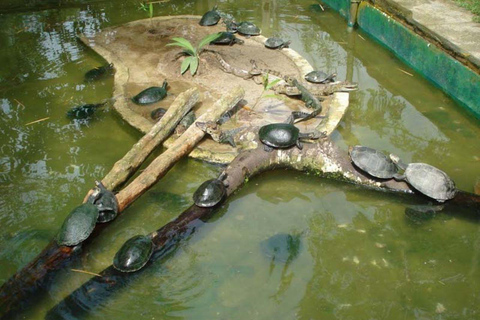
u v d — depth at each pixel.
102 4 11.09
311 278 3.96
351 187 5.24
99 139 5.92
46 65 7.97
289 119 5.90
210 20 9.45
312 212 4.83
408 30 7.91
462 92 6.73
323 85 6.95
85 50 8.59
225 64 7.41
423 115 6.70
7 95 6.95
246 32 8.95
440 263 4.15
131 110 6.33
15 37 9.12
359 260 4.17
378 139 6.07
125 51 8.27
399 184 5.09
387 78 7.82
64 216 4.59
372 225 4.64
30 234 4.35
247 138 5.60
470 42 7.66
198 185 5.21
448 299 3.78
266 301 3.73
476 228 4.58
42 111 6.54
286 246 4.31
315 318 3.58
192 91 6.06
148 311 3.61
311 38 9.41
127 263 3.91
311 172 5.41
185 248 4.26
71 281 3.88
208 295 3.78
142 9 10.80
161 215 4.72
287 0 11.58
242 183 5.14
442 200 4.81
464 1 9.38
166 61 7.78
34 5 10.88
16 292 3.71
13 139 5.86
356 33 9.63
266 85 6.44
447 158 5.70
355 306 3.69
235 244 4.33
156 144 5.46
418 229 4.58
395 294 3.82
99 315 3.56
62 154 5.59
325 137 5.39
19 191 4.93
